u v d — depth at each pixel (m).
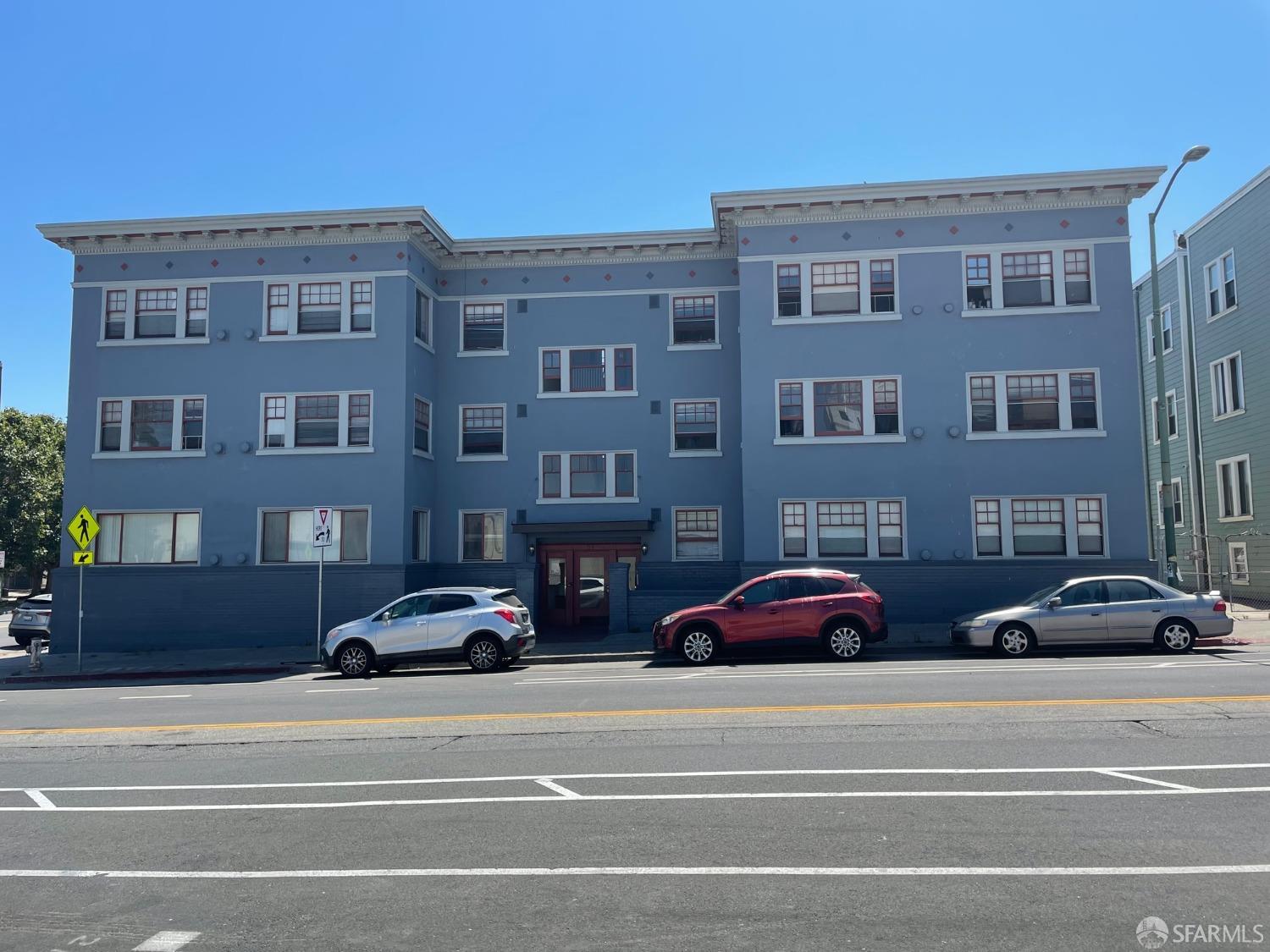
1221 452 29.77
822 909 5.02
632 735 9.98
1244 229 28.14
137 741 10.88
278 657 21.11
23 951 4.82
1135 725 9.62
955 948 4.51
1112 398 21.81
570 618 25.02
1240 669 13.91
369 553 23.16
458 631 17.70
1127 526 21.55
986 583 21.75
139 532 23.80
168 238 24.09
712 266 25.28
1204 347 30.73
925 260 22.58
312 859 6.16
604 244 25.09
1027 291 22.31
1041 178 21.81
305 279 23.92
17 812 7.69
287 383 23.75
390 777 8.47
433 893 5.45
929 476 22.19
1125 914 4.86
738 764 8.43
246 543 23.42
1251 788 7.18
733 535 24.55
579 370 25.45
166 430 23.98
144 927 5.09
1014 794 7.16
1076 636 16.66
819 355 22.73
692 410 25.11
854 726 10.01
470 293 25.75
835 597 17.00
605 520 24.86
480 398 25.47
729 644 17.00
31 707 14.66
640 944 4.64
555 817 6.90
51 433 53.03
